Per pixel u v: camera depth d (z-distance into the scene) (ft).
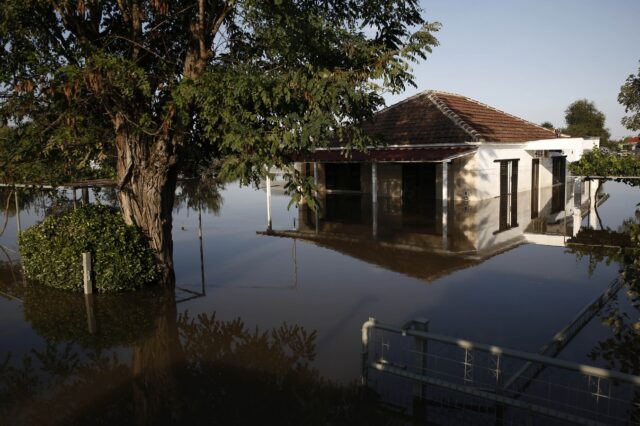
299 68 28.76
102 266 32.12
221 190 109.29
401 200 78.18
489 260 40.29
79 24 29.89
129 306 30.30
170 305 30.35
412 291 31.99
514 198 77.82
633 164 64.44
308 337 24.85
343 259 41.55
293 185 26.55
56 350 24.29
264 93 25.26
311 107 26.37
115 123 31.48
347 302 30.07
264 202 85.30
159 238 34.30
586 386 19.20
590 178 67.21
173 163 33.06
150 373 21.67
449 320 26.53
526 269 37.19
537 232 52.70
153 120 30.96
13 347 24.70
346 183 87.66
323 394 19.35
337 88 25.68
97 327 27.14
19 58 26.25
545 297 30.30
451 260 40.40
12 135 30.76
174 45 33.91
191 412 18.45
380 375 20.74
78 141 29.91
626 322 25.64
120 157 32.71
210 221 64.54
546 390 18.90
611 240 47.39
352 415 17.89
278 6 26.21
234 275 37.09
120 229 32.73
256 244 48.93
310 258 42.27
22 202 77.92
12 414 18.56
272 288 33.47
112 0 30.94
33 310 29.86
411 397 18.95
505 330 24.97
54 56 27.63
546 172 93.04
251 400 19.15
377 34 32.86
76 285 32.65
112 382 20.92
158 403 19.15
